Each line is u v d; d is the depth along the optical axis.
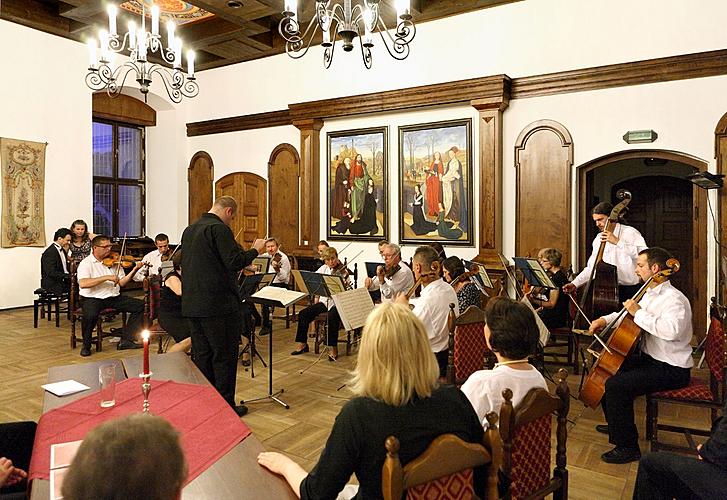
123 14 8.07
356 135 8.64
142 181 11.24
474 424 1.63
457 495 1.45
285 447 3.51
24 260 8.52
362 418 1.49
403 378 1.50
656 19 6.41
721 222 6.09
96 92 9.81
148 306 5.39
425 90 7.74
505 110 7.39
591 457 3.41
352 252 8.80
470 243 7.67
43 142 8.65
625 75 6.57
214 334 3.81
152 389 2.48
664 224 9.40
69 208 9.06
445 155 7.84
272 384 4.85
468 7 7.45
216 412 2.19
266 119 9.68
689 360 3.32
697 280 6.31
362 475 1.50
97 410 2.19
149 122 11.00
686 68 6.23
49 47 8.72
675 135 6.36
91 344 5.95
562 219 7.06
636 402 4.52
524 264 5.14
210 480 1.66
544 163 7.14
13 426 2.30
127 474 0.86
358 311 4.03
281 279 7.32
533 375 2.20
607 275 5.12
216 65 10.21
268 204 9.73
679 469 2.16
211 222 3.84
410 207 8.17
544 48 7.09
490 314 2.24
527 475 1.89
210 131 10.44
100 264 6.09
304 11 7.61
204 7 7.42
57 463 1.71
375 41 8.36
